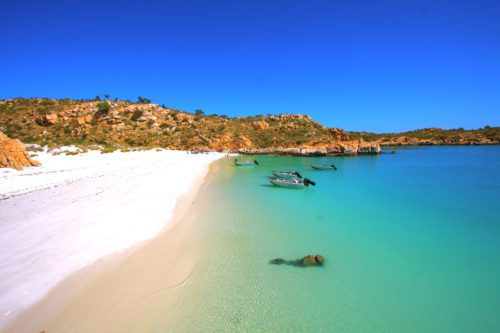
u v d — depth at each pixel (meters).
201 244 12.15
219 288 9.03
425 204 19.47
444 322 7.64
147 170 31.80
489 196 22.16
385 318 7.79
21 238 11.30
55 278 8.80
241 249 11.76
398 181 29.56
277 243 12.43
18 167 26.53
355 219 15.92
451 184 27.67
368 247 12.12
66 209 15.05
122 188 20.89
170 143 78.88
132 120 87.25
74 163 33.47
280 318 7.77
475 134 111.25
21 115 84.19
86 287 8.52
